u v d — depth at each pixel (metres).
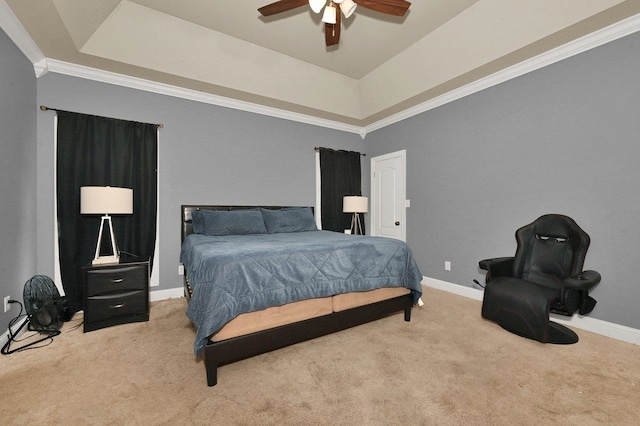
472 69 2.88
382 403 1.43
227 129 3.68
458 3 2.48
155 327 2.37
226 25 2.79
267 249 2.00
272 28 2.84
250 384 1.58
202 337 1.51
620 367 1.75
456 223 3.43
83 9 2.18
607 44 2.25
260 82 3.43
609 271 2.24
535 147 2.70
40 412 1.35
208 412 1.36
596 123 2.31
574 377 1.65
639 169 2.10
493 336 2.19
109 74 2.92
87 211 2.41
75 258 2.70
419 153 3.90
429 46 3.02
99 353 1.92
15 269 2.19
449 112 3.50
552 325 2.10
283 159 4.14
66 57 2.62
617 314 2.19
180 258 3.32
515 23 2.40
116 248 2.67
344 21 2.72
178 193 3.34
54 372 1.69
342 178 4.60
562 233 2.33
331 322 2.04
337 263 2.09
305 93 3.79
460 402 1.43
